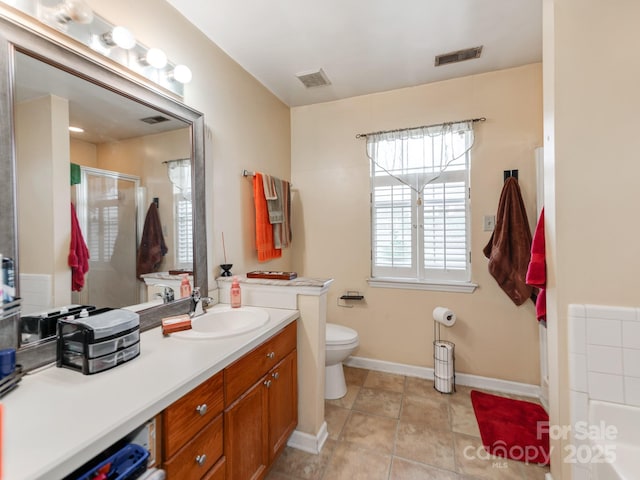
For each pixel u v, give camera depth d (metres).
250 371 1.31
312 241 2.98
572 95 1.34
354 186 2.83
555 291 1.40
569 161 1.35
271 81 2.49
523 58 2.21
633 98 1.27
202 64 1.85
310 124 2.96
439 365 2.38
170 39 1.62
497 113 2.38
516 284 2.25
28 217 1.03
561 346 1.38
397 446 1.76
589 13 1.31
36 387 0.89
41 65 1.07
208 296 1.84
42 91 1.07
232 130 2.13
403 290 2.67
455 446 1.76
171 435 0.89
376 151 2.74
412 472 1.58
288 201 2.79
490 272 2.30
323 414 1.83
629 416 1.27
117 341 1.03
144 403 0.81
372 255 2.79
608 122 1.30
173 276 1.62
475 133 2.44
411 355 2.66
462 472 1.57
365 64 2.26
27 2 1.03
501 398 2.26
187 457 0.96
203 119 1.81
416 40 1.98
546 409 2.11
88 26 1.22
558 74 1.35
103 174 1.29
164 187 1.57
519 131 2.33
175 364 1.05
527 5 1.67
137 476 0.76
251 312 1.71
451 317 2.37
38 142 1.06
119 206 1.36
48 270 1.09
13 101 0.98
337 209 2.89
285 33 1.89
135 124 1.42
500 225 2.30
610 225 1.31
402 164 2.64
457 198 2.50
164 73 1.57
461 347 2.50
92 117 1.24
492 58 2.21
